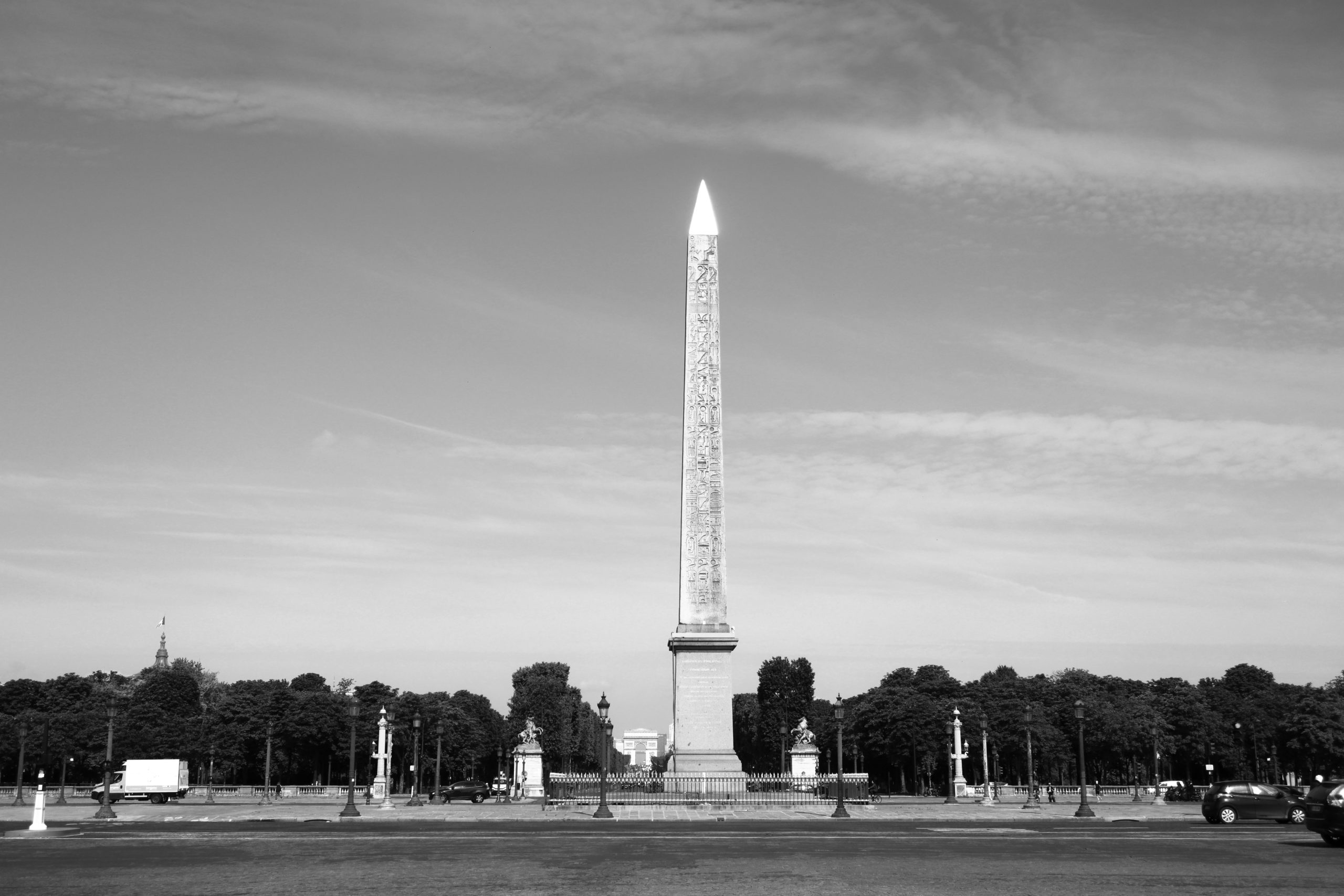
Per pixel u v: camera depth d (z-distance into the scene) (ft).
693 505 242.99
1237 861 112.98
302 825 185.16
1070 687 512.22
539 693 579.48
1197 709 505.66
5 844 140.05
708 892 87.76
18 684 530.27
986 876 99.55
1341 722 452.35
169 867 108.68
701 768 239.50
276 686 597.11
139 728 482.69
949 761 372.99
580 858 117.39
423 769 506.48
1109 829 167.22
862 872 102.94
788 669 588.91
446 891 88.94
